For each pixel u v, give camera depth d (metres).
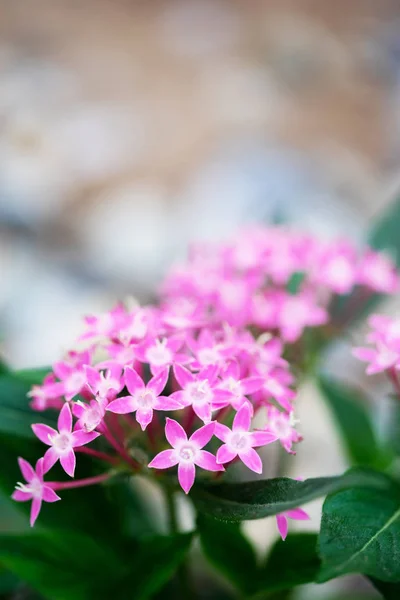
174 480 0.22
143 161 0.70
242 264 0.27
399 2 0.96
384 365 0.23
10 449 0.24
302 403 0.40
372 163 0.69
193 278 0.27
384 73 0.84
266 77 0.83
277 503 0.20
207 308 0.26
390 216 0.32
